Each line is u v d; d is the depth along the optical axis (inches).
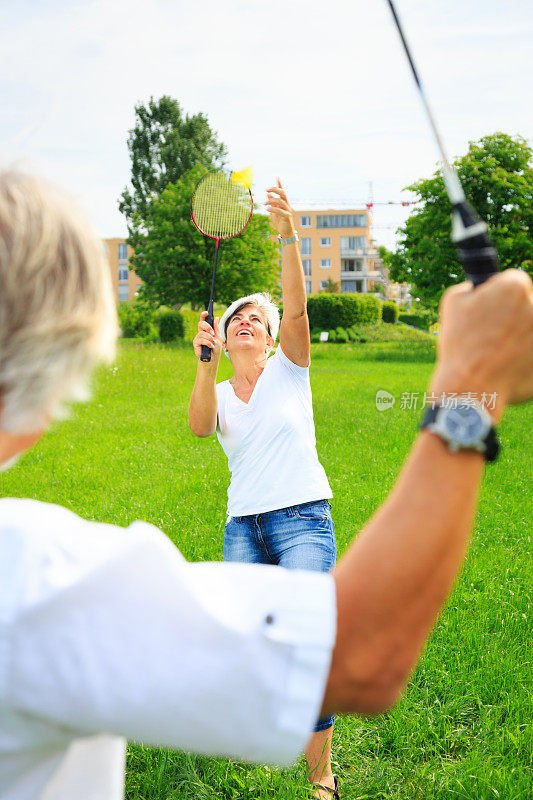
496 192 1163.3
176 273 1240.8
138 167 1811.0
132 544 26.7
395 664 27.2
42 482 277.3
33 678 25.6
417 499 27.5
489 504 244.5
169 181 1780.3
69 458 316.5
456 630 155.3
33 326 26.4
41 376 26.9
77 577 26.3
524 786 108.0
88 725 26.2
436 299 1246.3
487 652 144.6
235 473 120.6
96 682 25.4
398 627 27.2
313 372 728.3
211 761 113.3
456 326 27.4
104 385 518.3
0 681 25.6
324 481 118.0
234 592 28.2
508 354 26.7
